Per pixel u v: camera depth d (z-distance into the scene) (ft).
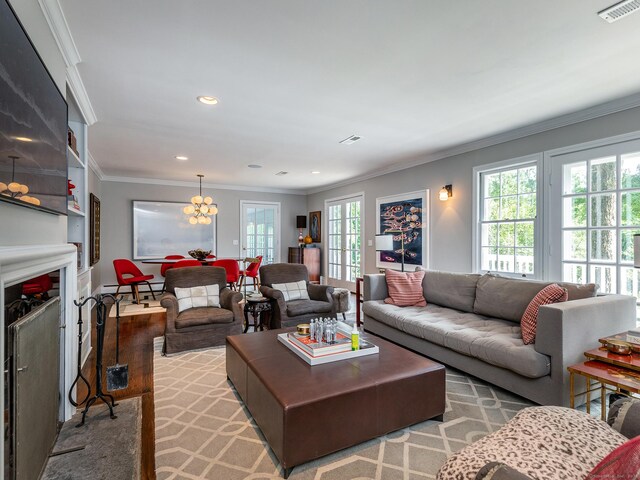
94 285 19.63
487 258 14.20
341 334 8.76
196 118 11.53
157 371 9.61
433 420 7.02
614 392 6.87
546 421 4.18
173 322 11.03
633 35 6.84
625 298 8.38
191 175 22.17
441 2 5.87
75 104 9.41
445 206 15.97
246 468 5.57
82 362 9.96
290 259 28.02
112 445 6.19
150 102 10.16
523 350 7.49
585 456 3.55
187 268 13.17
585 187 10.98
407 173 18.34
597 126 10.62
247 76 8.57
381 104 10.40
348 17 6.27
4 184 3.83
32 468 4.94
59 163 6.22
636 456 2.26
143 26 6.51
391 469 5.56
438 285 12.53
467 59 7.79
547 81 8.89
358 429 5.95
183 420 7.02
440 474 3.53
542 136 12.10
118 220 22.72
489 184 14.24
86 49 7.29
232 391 8.35
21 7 4.82
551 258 11.81
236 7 5.98
